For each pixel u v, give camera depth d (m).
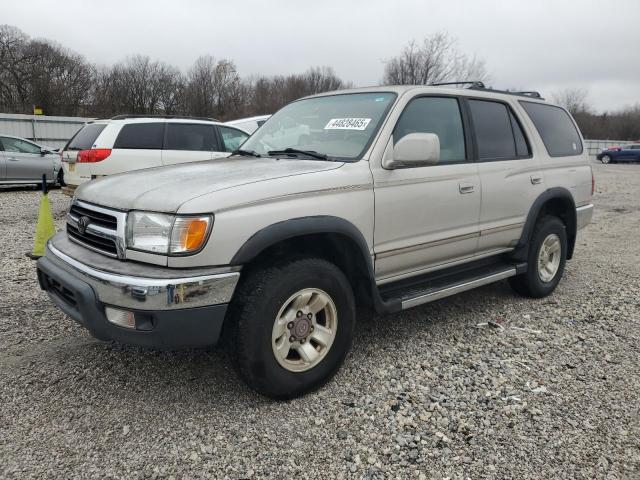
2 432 2.79
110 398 3.14
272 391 3.04
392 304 3.60
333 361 3.31
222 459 2.62
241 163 3.65
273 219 2.94
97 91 49.78
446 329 4.34
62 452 2.64
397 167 3.59
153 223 2.78
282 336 3.07
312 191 3.13
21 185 13.71
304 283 3.06
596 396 3.29
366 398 3.20
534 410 3.11
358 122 3.77
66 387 3.26
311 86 48.81
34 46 48.72
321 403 3.14
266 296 2.91
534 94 5.45
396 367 3.62
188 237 2.71
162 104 50.78
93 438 2.76
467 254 4.33
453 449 2.74
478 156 4.31
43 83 46.72
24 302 4.75
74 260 3.06
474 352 3.89
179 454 2.65
